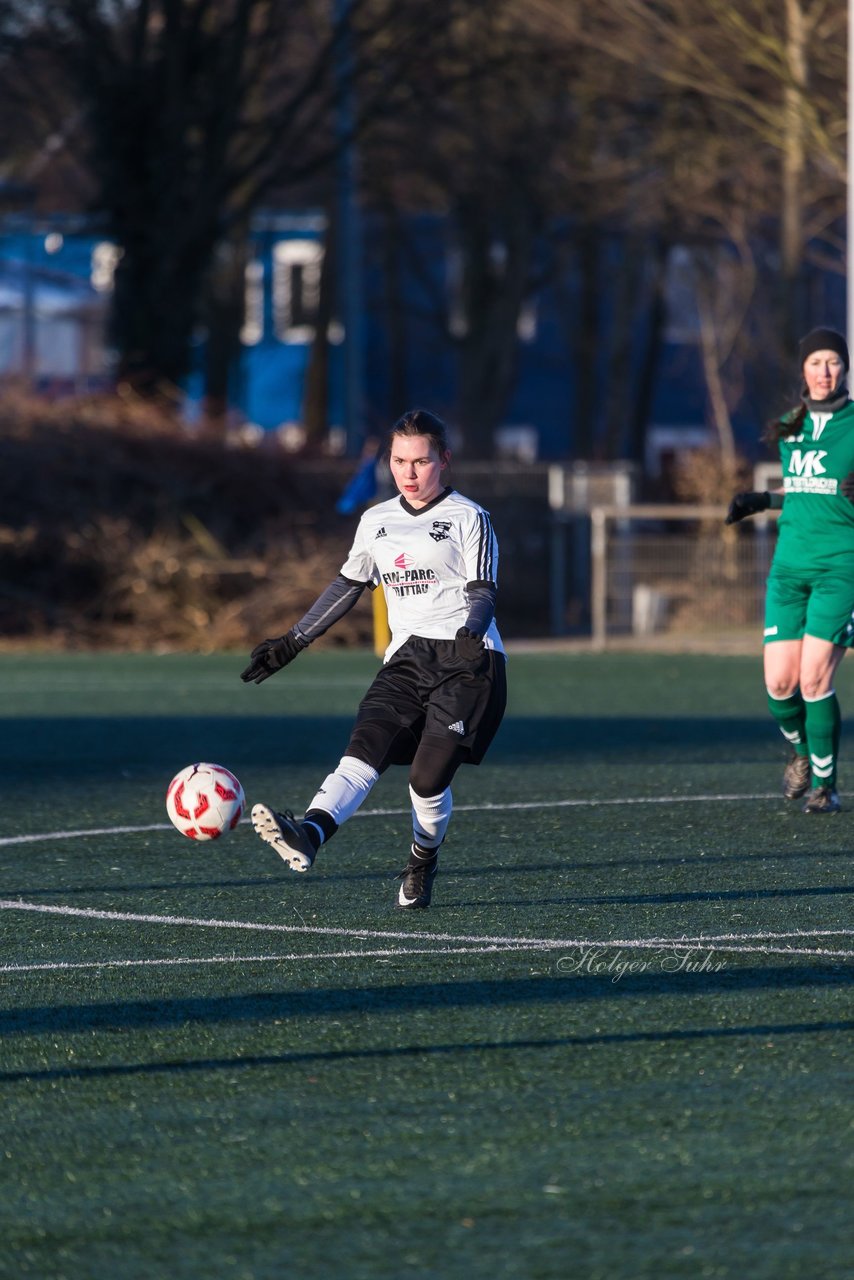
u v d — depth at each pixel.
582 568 84.12
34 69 99.50
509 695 55.44
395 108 99.50
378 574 23.22
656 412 181.12
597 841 29.69
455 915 23.75
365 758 22.52
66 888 26.02
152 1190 13.52
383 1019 18.31
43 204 148.12
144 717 49.44
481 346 135.38
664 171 111.56
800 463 30.89
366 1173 13.79
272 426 179.50
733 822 31.53
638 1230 12.64
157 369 95.00
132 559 76.69
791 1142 14.37
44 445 78.94
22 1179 13.77
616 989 19.53
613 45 96.19
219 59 93.88
